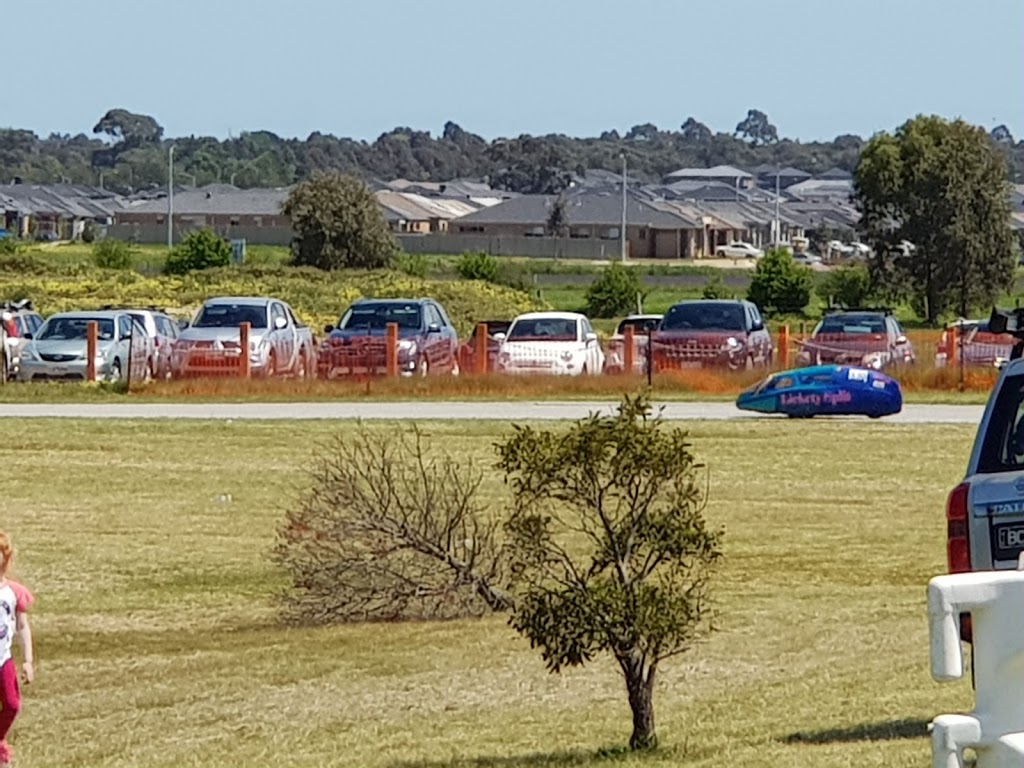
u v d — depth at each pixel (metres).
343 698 16.00
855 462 31.53
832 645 17.27
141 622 19.88
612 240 168.62
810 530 25.31
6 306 54.09
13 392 43.00
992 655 7.59
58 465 31.33
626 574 12.59
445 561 19.30
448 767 12.84
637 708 12.79
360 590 19.36
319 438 34.00
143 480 29.80
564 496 12.66
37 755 14.09
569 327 47.12
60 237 178.62
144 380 44.81
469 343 50.53
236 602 20.89
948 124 103.25
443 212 196.50
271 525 25.86
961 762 7.58
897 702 13.98
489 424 35.81
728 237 185.75
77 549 24.16
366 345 45.31
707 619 18.17
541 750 13.27
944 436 34.69
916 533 25.11
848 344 47.69
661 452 12.46
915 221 102.31
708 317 47.09
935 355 50.00
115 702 16.05
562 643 12.46
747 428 35.59
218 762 13.54
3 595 13.14
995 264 103.12
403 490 20.34
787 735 12.96
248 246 156.50
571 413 38.56
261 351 45.47
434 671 16.98
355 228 114.75
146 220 183.62
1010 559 11.64
